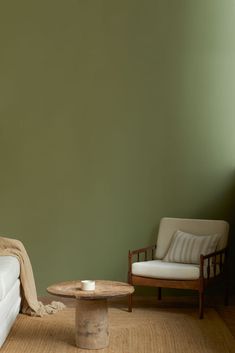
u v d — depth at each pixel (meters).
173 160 5.36
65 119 5.34
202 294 4.46
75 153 5.33
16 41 5.30
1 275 3.68
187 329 4.16
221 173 5.36
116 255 5.33
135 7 5.34
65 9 5.32
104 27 5.33
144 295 5.33
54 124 5.33
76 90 5.33
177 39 5.34
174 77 5.34
